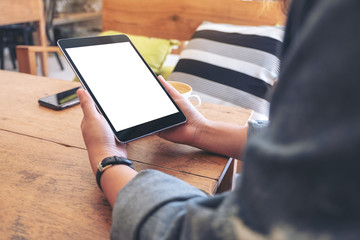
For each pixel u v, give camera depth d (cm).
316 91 23
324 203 23
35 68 180
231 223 27
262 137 27
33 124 83
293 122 24
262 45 157
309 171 23
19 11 313
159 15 204
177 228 34
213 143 72
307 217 24
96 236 50
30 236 49
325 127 23
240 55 157
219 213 29
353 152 22
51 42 393
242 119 92
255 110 148
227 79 154
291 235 24
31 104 95
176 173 66
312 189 23
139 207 41
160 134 75
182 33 203
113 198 51
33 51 176
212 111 96
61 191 59
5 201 56
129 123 66
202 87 157
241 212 27
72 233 50
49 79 116
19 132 79
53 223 52
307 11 33
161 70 207
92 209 55
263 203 25
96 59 72
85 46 72
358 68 22
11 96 100
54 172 65
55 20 444
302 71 25
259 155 26
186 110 75
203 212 30
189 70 163
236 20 188
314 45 24
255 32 162
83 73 69
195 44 172
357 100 22
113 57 75
